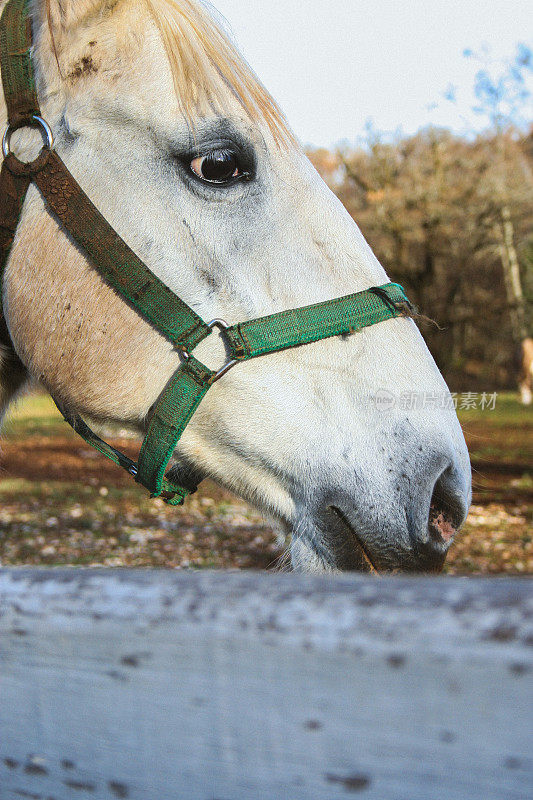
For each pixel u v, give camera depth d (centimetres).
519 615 39
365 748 43
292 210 179
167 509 810
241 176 176
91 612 53
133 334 177
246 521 746
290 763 46
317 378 174
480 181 2311
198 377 173
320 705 45
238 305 174
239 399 175
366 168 2358
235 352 171
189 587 51
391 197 2270
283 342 171
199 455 184
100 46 173
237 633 47
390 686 42
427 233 2316
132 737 52
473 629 40
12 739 57
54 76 175
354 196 2459
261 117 179
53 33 174
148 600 51
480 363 3272
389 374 172
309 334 172
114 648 52
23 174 175
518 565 556
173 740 50
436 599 42
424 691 41
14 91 174
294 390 173
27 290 180
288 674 46
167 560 569
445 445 170
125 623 51
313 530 174
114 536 664
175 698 50
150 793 51
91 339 178
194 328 172
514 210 2366
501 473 1022
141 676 51
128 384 179
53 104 175
